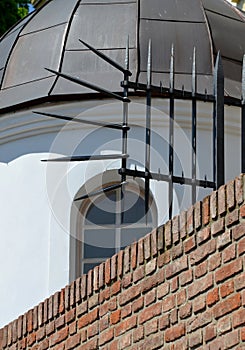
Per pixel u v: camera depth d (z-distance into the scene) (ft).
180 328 45.98
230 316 42.83
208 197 45.29
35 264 101.86
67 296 55.72
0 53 111.86
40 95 102.68
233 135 100.42
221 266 43.83
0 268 102.99
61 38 107.34
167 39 105.29
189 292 45.73
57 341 56.24
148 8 107.96
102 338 51.93
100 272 52.80
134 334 49.19
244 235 42.68
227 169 99.50
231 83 103.45
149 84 58.70
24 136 103.96
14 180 104.06
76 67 104.53
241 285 42.37
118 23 106.93
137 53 104.06
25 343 59.77
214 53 104.99
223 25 108.47
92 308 53.26
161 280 47.78
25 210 103.24
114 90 101.14
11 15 163.43
